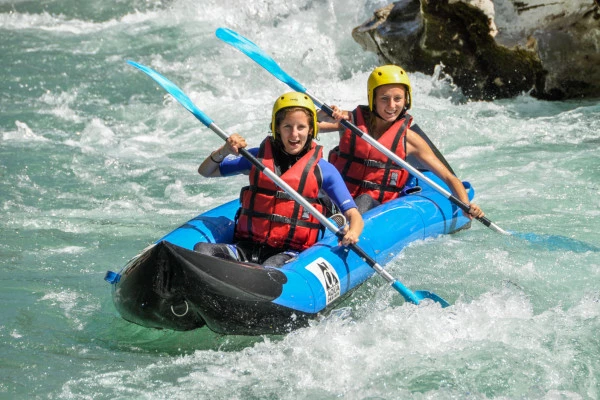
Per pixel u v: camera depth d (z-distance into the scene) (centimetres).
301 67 3931
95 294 1933
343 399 1486
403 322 1717
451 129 3122
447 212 2208
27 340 1706
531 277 1947
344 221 1873
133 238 2284
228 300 1582
